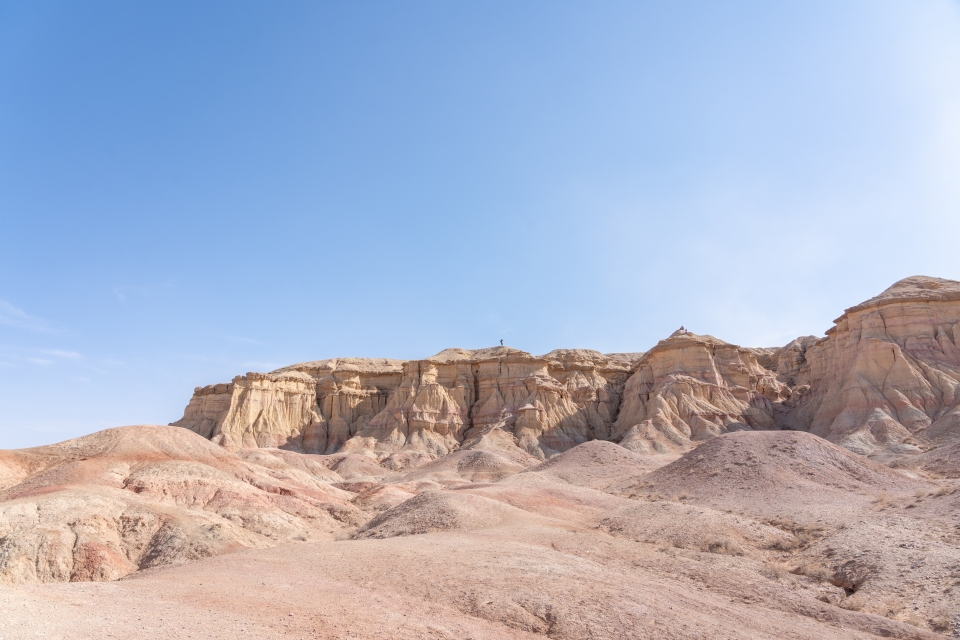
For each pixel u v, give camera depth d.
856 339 112.00
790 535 39.03
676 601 23.97
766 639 20.36
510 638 18.88
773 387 139.88
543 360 160.12
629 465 84.19
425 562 28.56
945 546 30.42
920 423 89.00
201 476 60.91
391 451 134.88
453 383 159.38
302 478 77.81
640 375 145.50
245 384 153.50
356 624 18.48
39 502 45.47
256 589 22.34
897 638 21.58
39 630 13.94
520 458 116.06
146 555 43.34
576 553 34.31
